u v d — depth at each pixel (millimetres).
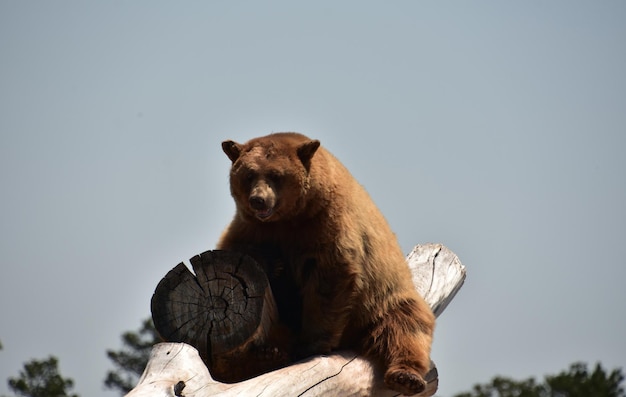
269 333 12281
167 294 11719
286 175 12828
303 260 12875
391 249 13500
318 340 12414
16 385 33281
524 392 38125
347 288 12492
